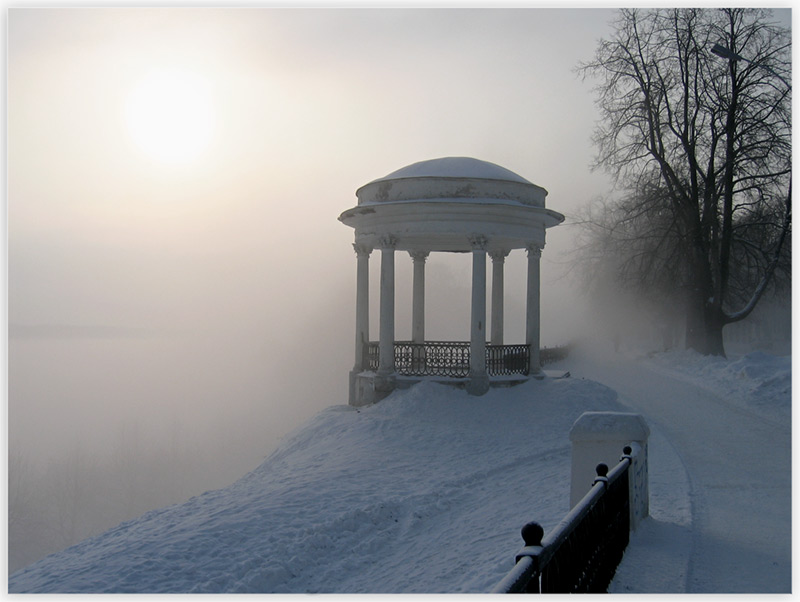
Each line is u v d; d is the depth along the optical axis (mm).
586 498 5934
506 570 7629
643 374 32062
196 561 8609
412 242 23938
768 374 24312
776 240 32469
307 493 11727
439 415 17562
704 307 33688
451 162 19625
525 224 19547
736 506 9625
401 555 9250
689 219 32969
